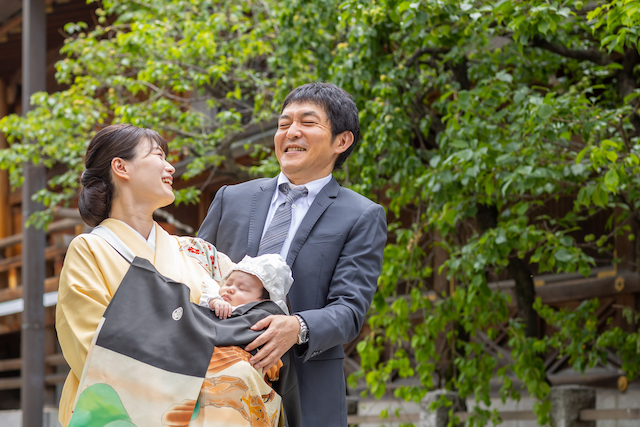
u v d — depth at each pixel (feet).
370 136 17.89
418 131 19.39
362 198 9.93
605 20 14.05
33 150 25.68
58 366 39.58
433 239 19.86
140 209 8.41
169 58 23.38
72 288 7.64
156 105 23.84
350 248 9.32
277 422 8.14
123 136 8.45
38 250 29.43
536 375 18.42
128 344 7.23
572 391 18.84
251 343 7.79
